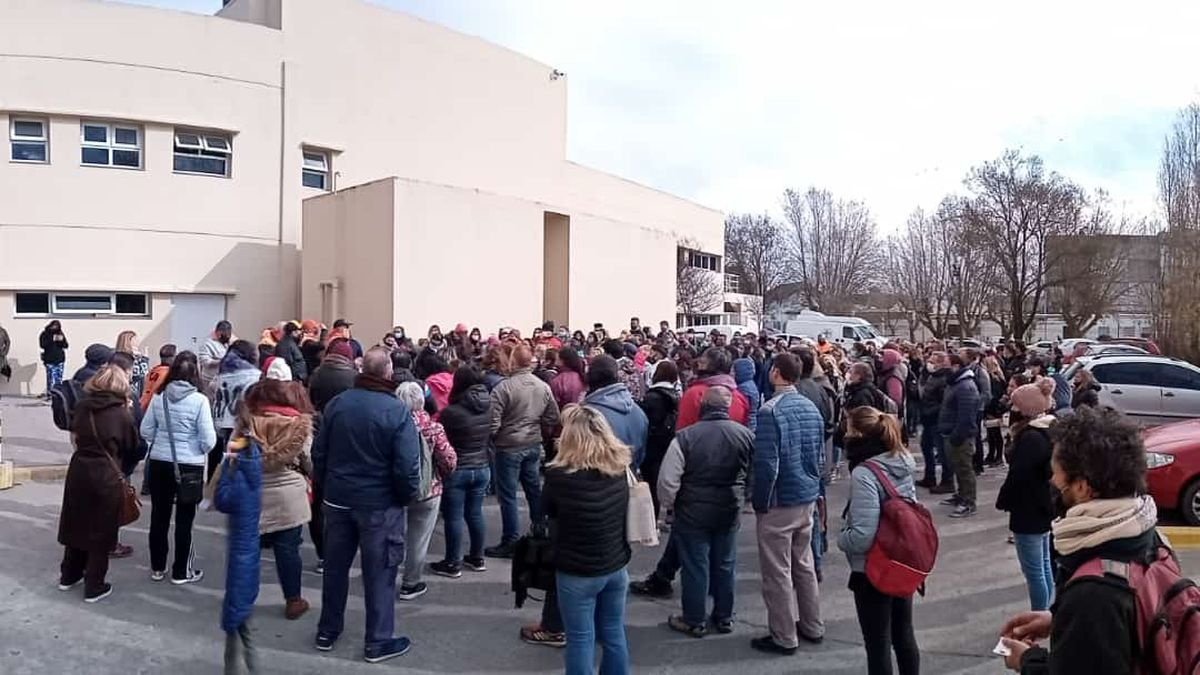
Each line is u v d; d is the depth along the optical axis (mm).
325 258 18500
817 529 6473
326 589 5020
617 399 6344
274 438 5352
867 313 69625
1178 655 1859
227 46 19672
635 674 4816
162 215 18875
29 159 17656
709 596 6254
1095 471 2057
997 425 11930
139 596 5883
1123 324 55969
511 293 19391
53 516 8031
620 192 35750
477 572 6738
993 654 5199
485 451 6668
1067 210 39906
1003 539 8070
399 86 23344
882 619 4090
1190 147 31359
